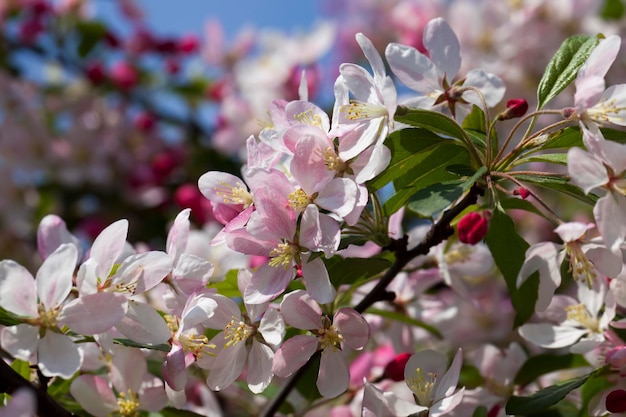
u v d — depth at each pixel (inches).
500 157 28.2
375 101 27.4
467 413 30.0
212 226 41.1
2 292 26.4
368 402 27.2
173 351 26.9
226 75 56.8
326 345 27.2
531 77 38.4
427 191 27.2
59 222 29.2
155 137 55.2
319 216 26.8
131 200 52.6
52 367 26.3
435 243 28.5
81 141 53.7
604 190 26.8
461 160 28.2
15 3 56.0
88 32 56.4
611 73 39.4
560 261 28.3
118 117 55.6
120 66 56.2
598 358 29.4
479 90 28.6
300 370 30.0
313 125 27.4
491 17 39.2
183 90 57.9
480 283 38.0
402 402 27.1
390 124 27.0
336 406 32.5
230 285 29.3
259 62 48.4
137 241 50.8
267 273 27.1
